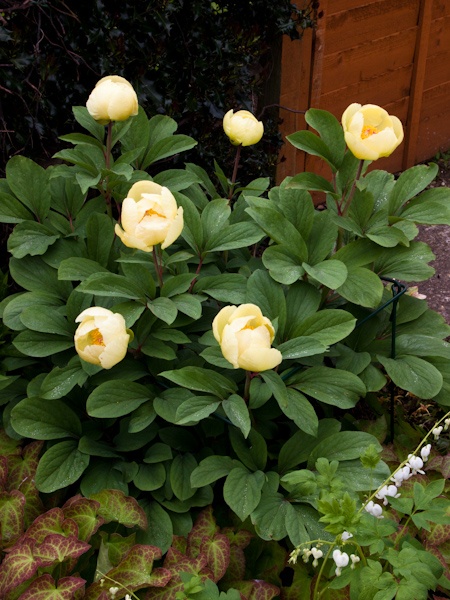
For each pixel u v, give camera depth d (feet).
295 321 3.73
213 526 3.47
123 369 3.72
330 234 3.83
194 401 3.34
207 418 3.72
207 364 3.81
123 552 3.34
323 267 3.65
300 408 3.45
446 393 3.80
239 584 3.32
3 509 3.44
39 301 3.84
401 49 8.07
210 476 3.45
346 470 3.45
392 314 3.86
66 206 4.19
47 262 3.95
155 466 3.62
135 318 3.49
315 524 3.37
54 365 4.04
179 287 3.64
